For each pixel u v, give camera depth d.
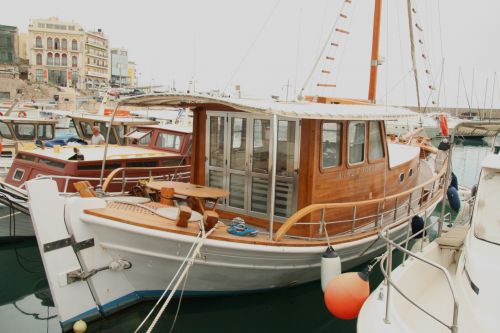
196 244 5.29
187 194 6.29
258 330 6.40
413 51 11.09
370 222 7.70
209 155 7.32
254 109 5.19
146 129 12.41
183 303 6.20
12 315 6.68
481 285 4.11
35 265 8.58
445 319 4.60
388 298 4.00
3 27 79.44
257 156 6.72
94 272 5.34
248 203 6.89
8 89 62.62
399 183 8.99
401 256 9.08
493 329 3.75
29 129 13.88
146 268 5.58
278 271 6.05
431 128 28.14
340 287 5.02
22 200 8.70
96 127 13.24
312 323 6.55
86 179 8.55
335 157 6.70
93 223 5.20
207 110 7.25
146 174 10.21
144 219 5.36
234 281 6.00
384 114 7.04
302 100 7.35
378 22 9.80
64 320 5.24
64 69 83.88
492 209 4.80
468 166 23.53
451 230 6.55
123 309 5.78
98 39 91.94
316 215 6.35
